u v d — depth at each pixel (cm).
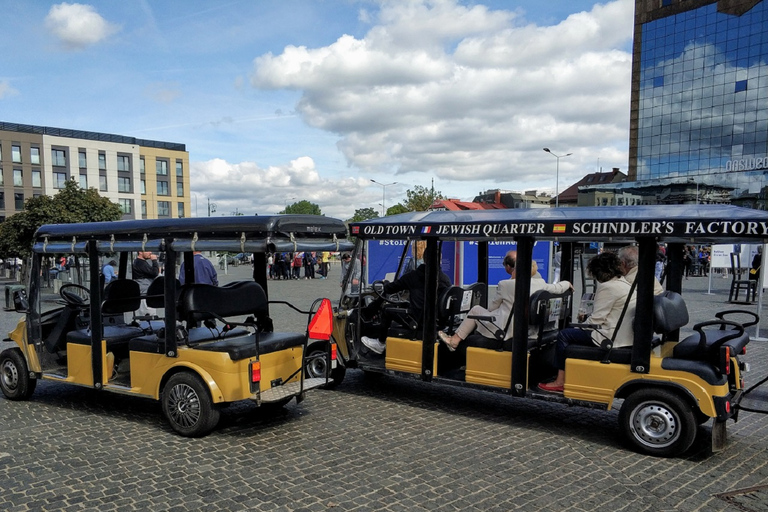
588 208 567
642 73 7781
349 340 700
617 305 523
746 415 607
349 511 380
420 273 653
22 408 630
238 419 590
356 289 756
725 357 464
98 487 417
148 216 7788
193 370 529
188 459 474
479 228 571
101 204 3053
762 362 862
